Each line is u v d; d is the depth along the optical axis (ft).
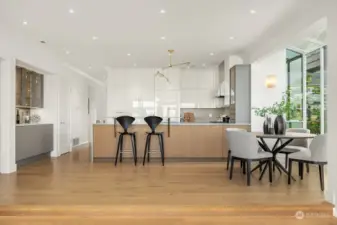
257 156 14.53
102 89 44.32
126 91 31.12
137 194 12.78
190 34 18.88
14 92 18.11
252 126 22.68
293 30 15.84
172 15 15.49
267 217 11.02
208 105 31.07
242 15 15.52
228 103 25.89
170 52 23.91
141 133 21.58
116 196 12.46
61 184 14.57
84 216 11.07
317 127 21.22
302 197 12.23
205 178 15.94
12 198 12.13
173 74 30.94
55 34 18.67
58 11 14.80
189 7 14.44
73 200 11.87
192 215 11.15
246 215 11.14
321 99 20.61
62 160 22.59
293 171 17.97
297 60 23.30
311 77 22.02
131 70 31.12
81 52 23.76
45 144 23.85
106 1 13.64
